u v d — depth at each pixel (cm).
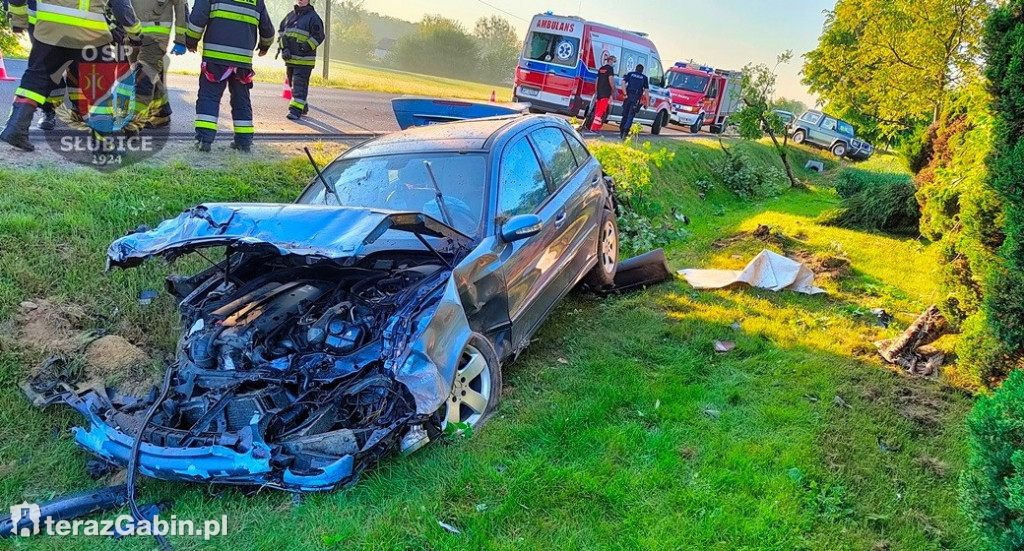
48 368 394
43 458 346
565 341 513
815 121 2767
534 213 467
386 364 314
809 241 902
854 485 337
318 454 301
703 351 502
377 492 311
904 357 492
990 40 380
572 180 549
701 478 334
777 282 658
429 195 436
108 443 312
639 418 394
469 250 387
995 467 241
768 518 304
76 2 587
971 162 589
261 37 733
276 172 686
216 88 699
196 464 293
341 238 309
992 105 383
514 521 298
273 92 1422
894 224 962
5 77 1006
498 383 392
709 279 689
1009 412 240
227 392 315
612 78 1530
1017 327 370
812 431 384
